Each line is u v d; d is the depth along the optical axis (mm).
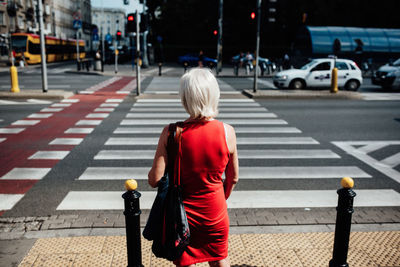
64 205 4688
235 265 3213
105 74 27688
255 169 6188
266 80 25109
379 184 5543
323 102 14242
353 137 8523
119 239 3666
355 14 41938
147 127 9430
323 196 5066
